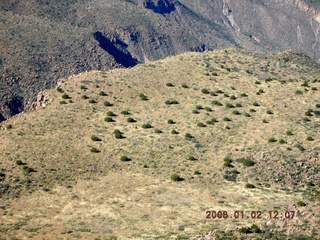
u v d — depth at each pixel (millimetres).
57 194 78688
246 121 109562
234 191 79000
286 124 105938
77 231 65062
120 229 65000
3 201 75625
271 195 77000
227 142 99875
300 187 80938
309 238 49594
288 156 89625
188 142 99688
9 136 98000
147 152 95312
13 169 85875
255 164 88688
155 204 73562
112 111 114250
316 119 110062
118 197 77000
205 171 87875
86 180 84062
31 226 67188
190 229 62875
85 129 104188
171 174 86750
